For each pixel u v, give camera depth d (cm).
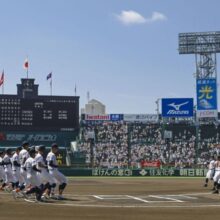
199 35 8288
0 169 2788
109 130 8294
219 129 8019
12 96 6022
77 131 6172
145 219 1525
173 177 5941
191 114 7094
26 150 2392
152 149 7869
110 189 3256
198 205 1992
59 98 6116
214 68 8231
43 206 1881
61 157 6275
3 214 1625
